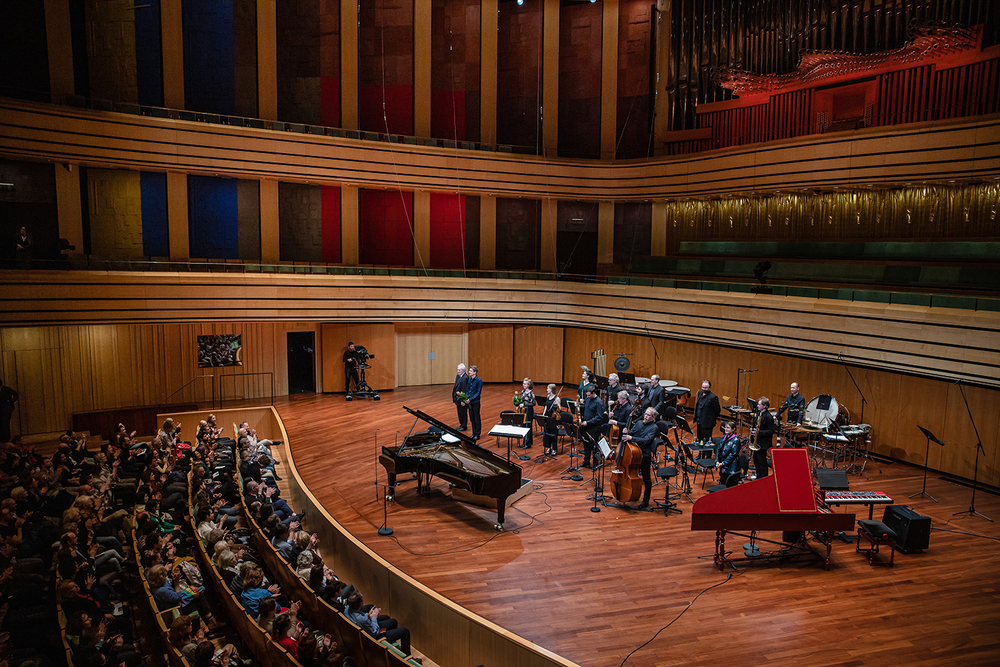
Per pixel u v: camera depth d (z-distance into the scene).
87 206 16.53
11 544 8.27
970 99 14.28
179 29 17.53
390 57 19.44
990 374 10.93
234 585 7.52
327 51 18.91
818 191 16.30
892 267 13.51
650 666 6.27
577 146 20.58
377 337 18.66
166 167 16.50
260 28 18.33
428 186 18.89
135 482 10.89
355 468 12.11
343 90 19.08
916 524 8.52
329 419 15.55
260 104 18.53
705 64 18.88
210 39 17.92
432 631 7.62
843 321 13.09
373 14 19.23
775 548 8.74
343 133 18.47
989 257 12.74
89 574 7.60
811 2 16.48
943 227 14.20
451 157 18.98
